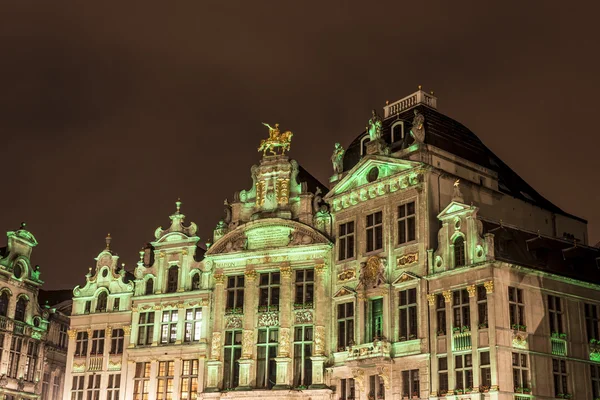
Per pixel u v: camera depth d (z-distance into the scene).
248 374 60.66
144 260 68.94
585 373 51.84
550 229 62.97
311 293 61.03
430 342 52.19
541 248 53.69
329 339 59.12
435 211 55.19
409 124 60.41
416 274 54.00
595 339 53.38
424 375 51.81
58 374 78.44
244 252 63.47
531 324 50.19
